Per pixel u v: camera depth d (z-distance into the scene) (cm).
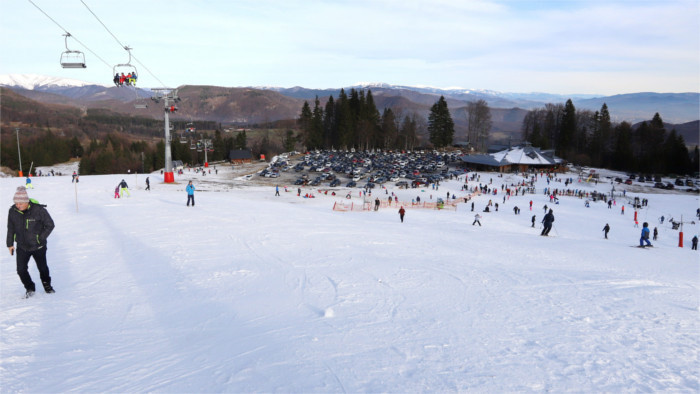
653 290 991
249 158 12356
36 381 480
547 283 1042
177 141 13475
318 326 675
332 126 15425
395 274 1096
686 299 902
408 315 740
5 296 834
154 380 484
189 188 2791
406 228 2514
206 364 530
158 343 609
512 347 586
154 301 823
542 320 720
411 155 13288
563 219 4728
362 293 893
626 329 672
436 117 14925
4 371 503
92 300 820
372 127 14812
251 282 981
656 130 13525
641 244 2228
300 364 522
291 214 2703
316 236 1806
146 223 1953
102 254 1288
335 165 10369
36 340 610
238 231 1783
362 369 506
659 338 630
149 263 1169
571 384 468
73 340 617
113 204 2812
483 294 910
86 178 5603
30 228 812
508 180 9044
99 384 473
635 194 8319
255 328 669
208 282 973
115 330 662
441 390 450
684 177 11606
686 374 498
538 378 483
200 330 664
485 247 1862
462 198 6219
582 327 681
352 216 3312
